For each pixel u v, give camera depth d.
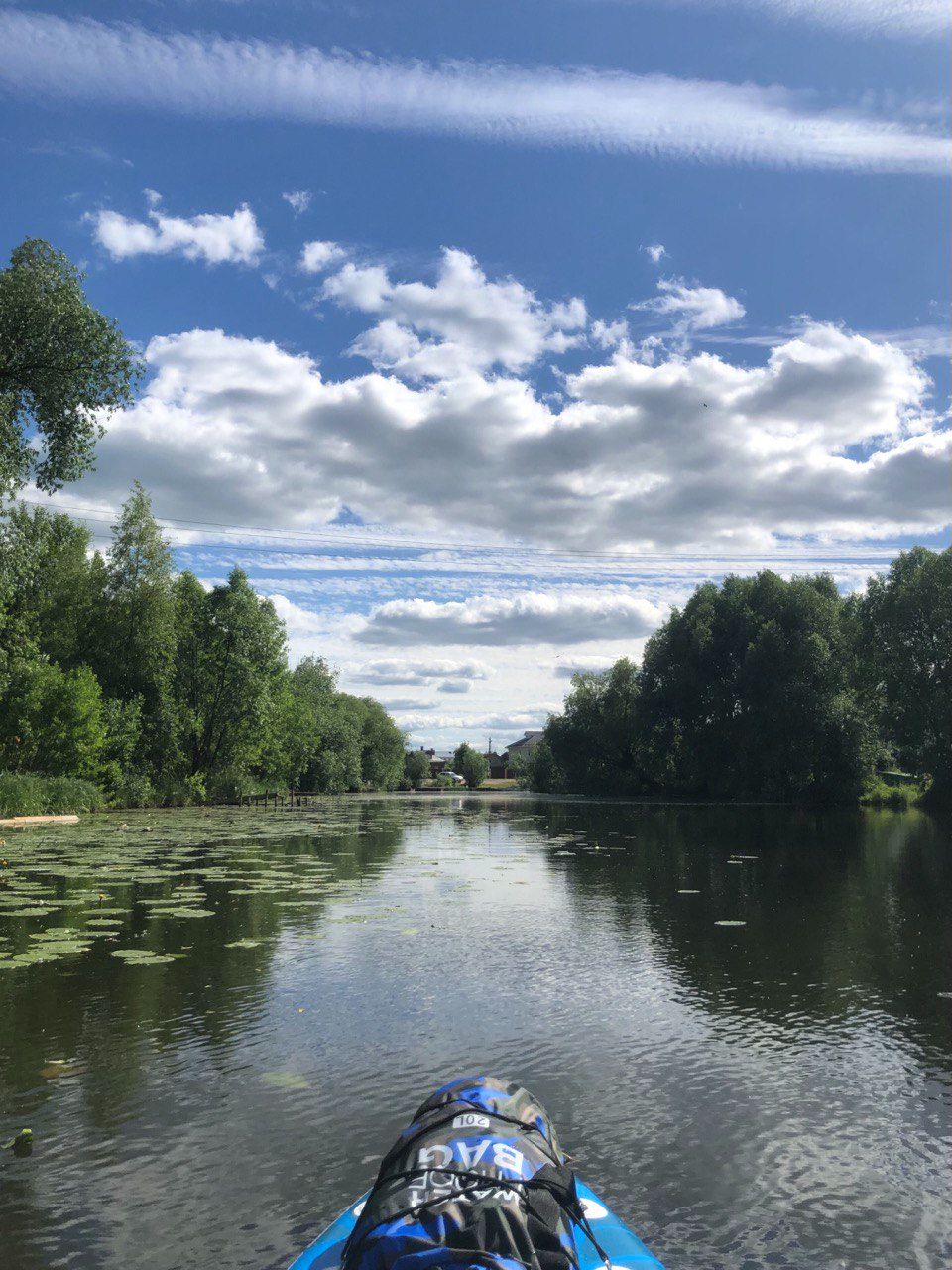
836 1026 6.63
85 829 26.02
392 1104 4.99
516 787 136.50
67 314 20.64
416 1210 2.41
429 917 11.36
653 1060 5.81
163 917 11.19
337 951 9.25
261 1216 3.71
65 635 39.03
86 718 34.31
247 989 7.62
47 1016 6.77
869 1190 4.00
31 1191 3.95
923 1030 6.54
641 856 19.78
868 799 52.16
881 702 49.34
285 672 52.28
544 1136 2.87
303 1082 5.34
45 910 11.63
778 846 22.75
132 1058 5.79
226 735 46.03
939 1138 4.57
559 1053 5.95
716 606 58.69
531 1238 2.44
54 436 22.20
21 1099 5.07
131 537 40.19
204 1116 4.80
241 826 29.06
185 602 44.38
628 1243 3.10
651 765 65.31
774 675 51.91
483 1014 6.88
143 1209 3.77
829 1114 4.88
